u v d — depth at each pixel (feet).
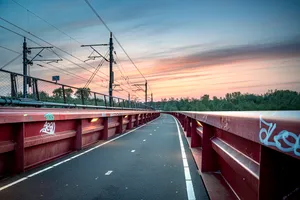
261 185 4.30
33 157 18.26
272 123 3.48
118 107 73.41
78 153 24.12
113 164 18.92
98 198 11.46
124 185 13.46
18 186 13.32
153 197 11.53
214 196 9.43
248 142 6.21
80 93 47.50
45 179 14.67
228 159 7.91
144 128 61.93
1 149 14.51
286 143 3.01
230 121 6.50
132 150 25.90
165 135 42.88
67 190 12.64
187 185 13.33
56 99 38.14
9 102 25.22
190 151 25.04
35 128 18.33
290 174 3.95
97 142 33.04
